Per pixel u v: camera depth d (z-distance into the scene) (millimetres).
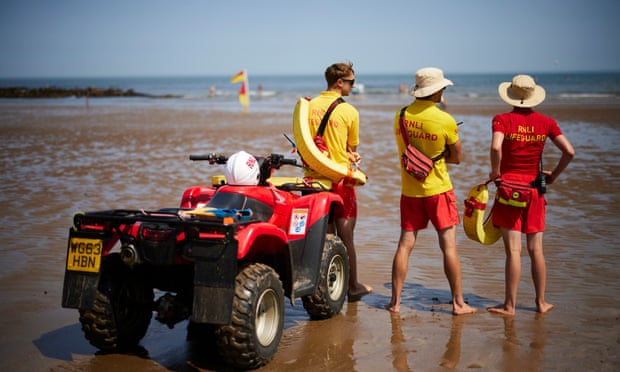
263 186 5203
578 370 4297
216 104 51562
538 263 5496
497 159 5457
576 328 5113
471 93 66000
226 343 4191
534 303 5789
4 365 4477
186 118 31656
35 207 9961
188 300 4898
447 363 4453
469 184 11781
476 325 5254
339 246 5652
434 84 5516
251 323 4188
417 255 7496
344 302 6043
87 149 17938
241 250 4141
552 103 39062
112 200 10523
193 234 4145
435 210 5535
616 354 4566
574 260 7016
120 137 21453
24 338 4996
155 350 4836
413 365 4434
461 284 6031
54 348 4812
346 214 6113
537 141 5488
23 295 5984
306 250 5289
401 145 5730
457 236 8320
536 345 4766
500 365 4402
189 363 4578
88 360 4605
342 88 6137
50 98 73250
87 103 49250
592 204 9828
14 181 12438
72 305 4340
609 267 6746
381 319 5492
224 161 5426
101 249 4336
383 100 53719
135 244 4316
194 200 5270
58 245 7770
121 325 4699
